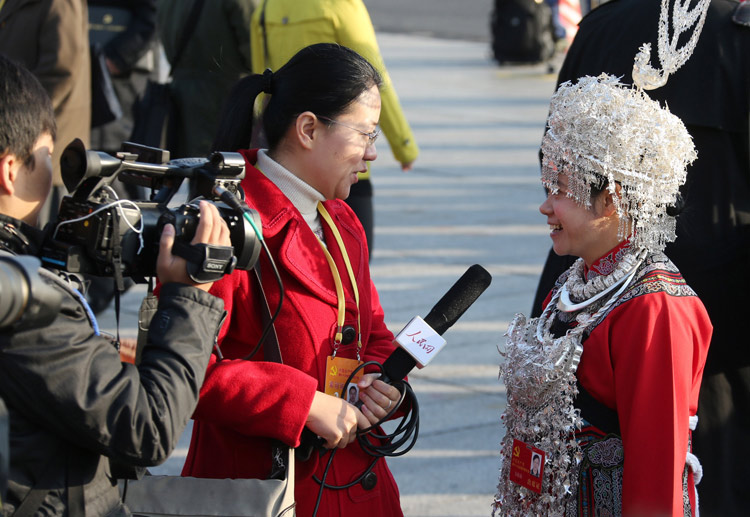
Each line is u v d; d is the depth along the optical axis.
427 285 7.14
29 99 1.97
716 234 3.37
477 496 4.30
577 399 2.45
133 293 6.77
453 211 9.32
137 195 5.58
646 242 2.42
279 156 2.60
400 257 7.84
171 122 5.93
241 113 2.64
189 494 2.27
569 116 2.44
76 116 5.29
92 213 1.95
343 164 2.54
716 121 3.33
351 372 2.58
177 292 2.00
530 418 2.50
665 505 2.26
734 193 3.38
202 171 2.20
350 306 2.61
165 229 2.00
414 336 2.62
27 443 1.85
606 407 2.41
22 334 1.79
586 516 2.42
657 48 3.39
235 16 5.77
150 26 6.20
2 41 5.25
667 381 2.29
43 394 1.80
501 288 7.10
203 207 2.02
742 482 3.40
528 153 11.91
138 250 2.00
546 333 2.54
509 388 2.58
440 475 4.49
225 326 2.43
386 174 10.88
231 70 5.87
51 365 1.80
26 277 1.65
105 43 6.10
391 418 2.71
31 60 5.22
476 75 17.53
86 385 1.83
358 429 2.54
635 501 2.28
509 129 13.30
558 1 18.14
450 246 8.16
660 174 2.39
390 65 18.56
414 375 5.61
